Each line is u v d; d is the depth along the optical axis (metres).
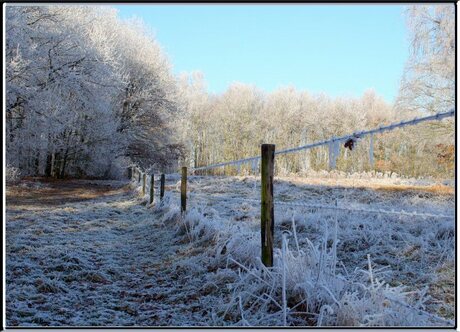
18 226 7.97
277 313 3.34
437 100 18.98
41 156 26.22
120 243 7.01
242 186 17.58
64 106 20.03
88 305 4.02
